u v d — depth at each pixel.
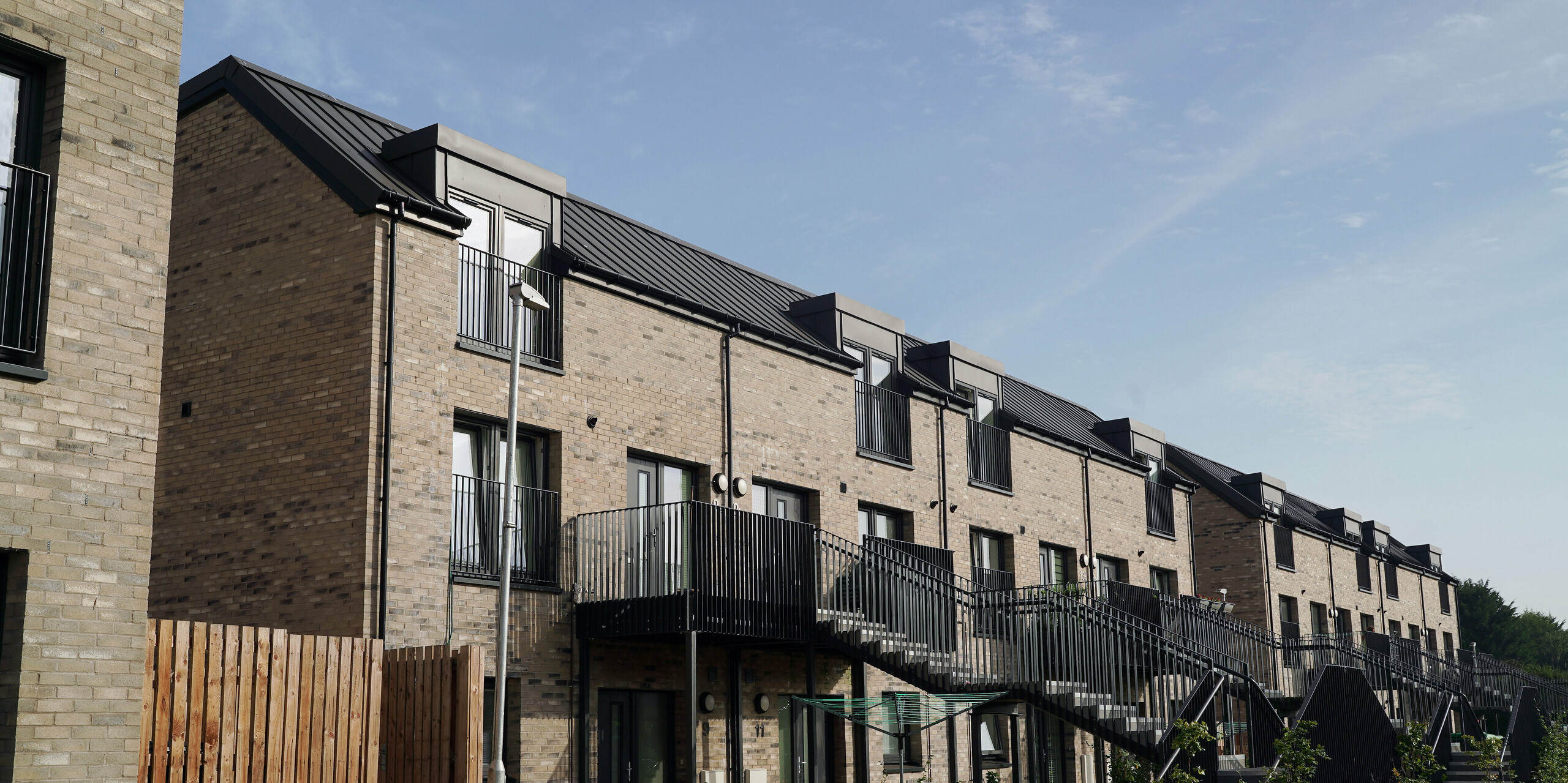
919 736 19.75
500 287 14.59
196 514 13.90
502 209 14.95
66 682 7.57
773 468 18.03
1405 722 22.84
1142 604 21.58
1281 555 33.72
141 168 8.38
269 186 14.17
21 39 7.83
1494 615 74.25
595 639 14.88
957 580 21.34
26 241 7.87
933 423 21.81
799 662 18.03
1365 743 18.78
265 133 14.37
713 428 17.11
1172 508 29.91
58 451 7.70
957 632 17.91
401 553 12.74
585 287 15.59
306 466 13.11
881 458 20.25
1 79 8.01
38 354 7.72
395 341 13.09
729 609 14.53
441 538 13.20
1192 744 14.95
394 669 10.95
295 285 13.66
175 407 14.40
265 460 13.45
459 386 13.74
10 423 7.51
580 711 14.47
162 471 14.33
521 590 14.12
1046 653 16.20
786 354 18.70
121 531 7.95
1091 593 21.34
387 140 15.20
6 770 7.29
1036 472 24.59
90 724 7.66
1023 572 23.48
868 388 20.45
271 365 13.66
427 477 13.16
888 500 20.30
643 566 14.59
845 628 15.84
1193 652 16.77
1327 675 18.06
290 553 12.98
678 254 19.38
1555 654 75.00
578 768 14.38
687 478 16.91
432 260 13.68
